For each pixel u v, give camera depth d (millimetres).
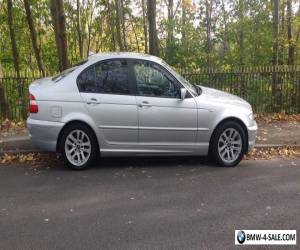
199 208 5836
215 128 7824
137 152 7648
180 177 7230
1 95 11547
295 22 19062
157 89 7617
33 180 7016
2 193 6402
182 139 7734
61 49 11680
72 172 7449
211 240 4871
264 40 17969
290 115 12672
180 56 18469
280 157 8727
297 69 12898
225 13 20156
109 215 5570
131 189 6598
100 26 23750
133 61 7617
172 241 4840
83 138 7508
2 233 5043
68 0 21844
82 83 7465
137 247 4688
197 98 7742
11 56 20125
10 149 8703
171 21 19609
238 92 12820
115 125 7484
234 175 7398
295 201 6156
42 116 7352
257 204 6016
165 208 5828
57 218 5477
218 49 19859
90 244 4762
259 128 10992
